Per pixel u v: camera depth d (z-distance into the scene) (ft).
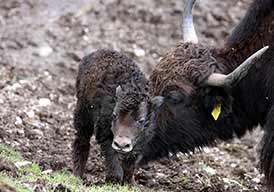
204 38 98.37
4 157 55.77
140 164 60.13
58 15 98.68
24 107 75.82
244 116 62.39
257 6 61.98
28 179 51.65
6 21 96.07
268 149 59.72
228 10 103.81
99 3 102.06
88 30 97.14
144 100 54.44
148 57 93.50
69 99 81.51
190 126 60.44
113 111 54.65
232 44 62.44
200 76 59.93
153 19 100.94
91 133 60.59
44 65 88.38
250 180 68.54
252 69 61.46
